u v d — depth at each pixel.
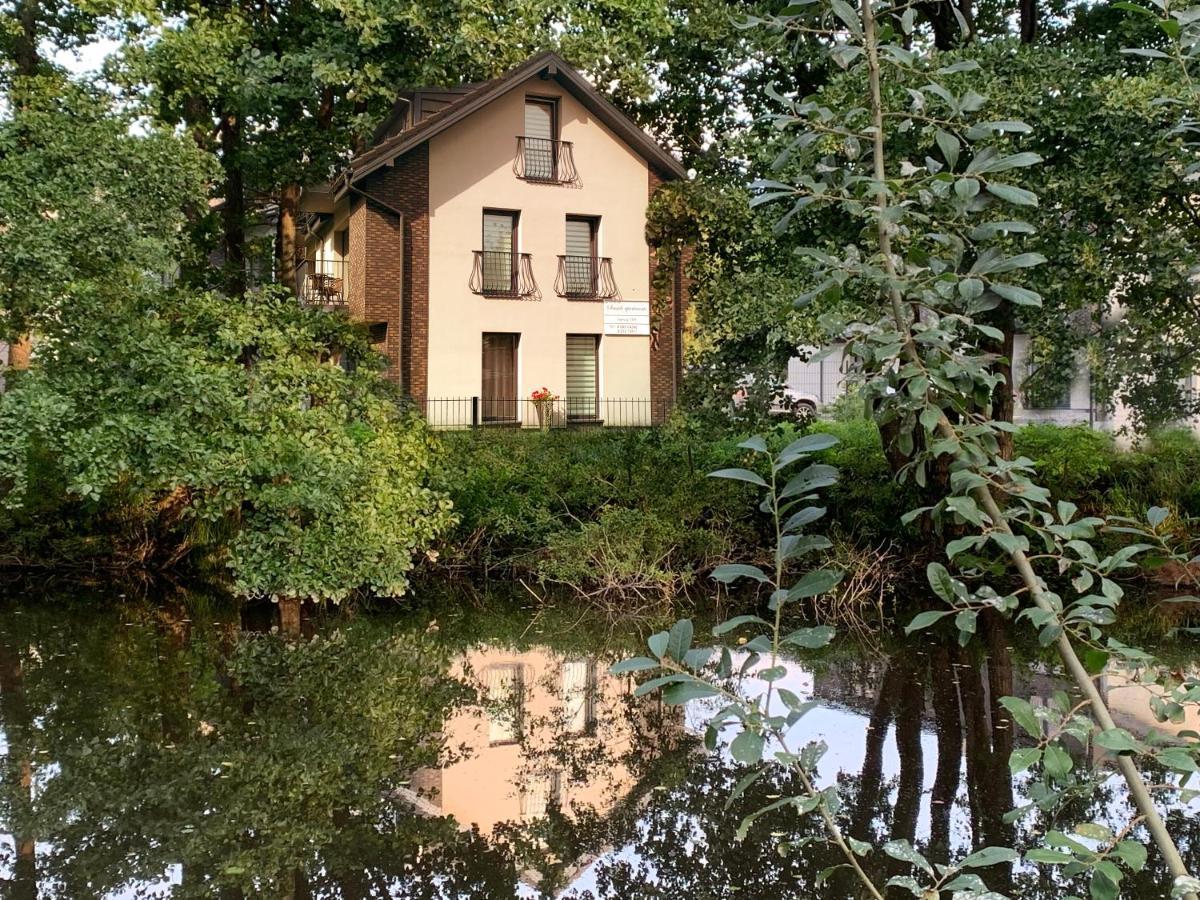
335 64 11.80
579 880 4.27
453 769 5.87
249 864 4.45
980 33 8.95
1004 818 1.61
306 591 9.73
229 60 12.12
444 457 11.82
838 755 5.84
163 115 13.27
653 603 10.97
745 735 1.40
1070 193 6.75
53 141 7.76
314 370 9.83
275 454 9.26
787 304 8.09
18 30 10.68
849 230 7.50
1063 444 11.96
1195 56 1.70
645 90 13.64
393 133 23.25
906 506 11.27
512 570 12.09
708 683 1.46
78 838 4.73
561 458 12.62
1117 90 6.29
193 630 9.64
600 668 8.45
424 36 12.38
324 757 6.03
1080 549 1.58
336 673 8.10
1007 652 8.49
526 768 5.89
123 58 9.52
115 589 11.66
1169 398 8.98
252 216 18.97
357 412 10.48
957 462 1.58
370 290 19.92
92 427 8.20
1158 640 8.59
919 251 1.67
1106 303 8.14
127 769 5.72
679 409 10.02
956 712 6.68
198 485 9.02
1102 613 1.52
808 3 1.72
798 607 10.57
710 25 9.30
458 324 20.56
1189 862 4.15
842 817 4.90
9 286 7.70
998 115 6.68
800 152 1.74
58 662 8.27
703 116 10.89
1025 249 6.80
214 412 8.81
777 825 4.90
